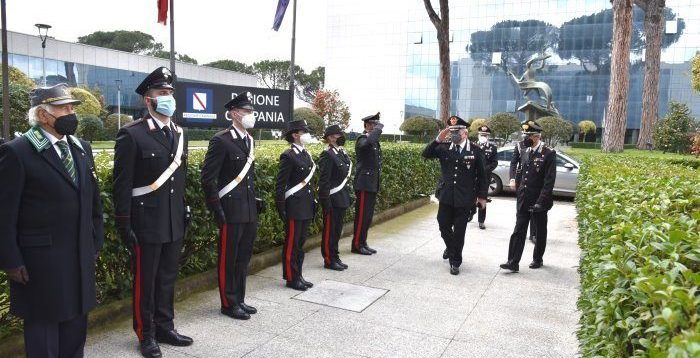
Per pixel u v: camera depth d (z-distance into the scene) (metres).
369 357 3.74
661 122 19.80
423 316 4.61
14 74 23.81
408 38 58.50
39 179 2.80
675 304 1.64
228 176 4.36
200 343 3.90
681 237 2.29
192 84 7.57
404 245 7.48
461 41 55.31
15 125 15.76
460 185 6.01
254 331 4.16
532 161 6.12
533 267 6.39
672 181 4.49
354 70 61.53
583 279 3.70
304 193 5.25
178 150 3.78
